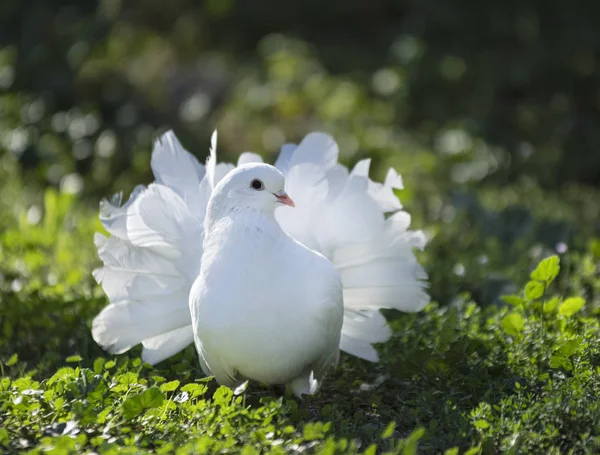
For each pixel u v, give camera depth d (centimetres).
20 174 1641
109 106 1786
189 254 817
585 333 848
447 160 1714
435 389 819
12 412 714
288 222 827
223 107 1953
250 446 648
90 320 973
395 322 953
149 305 835
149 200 812
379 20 2420
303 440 701
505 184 1702
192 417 723
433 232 1283
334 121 1880
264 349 749
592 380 777
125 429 695
